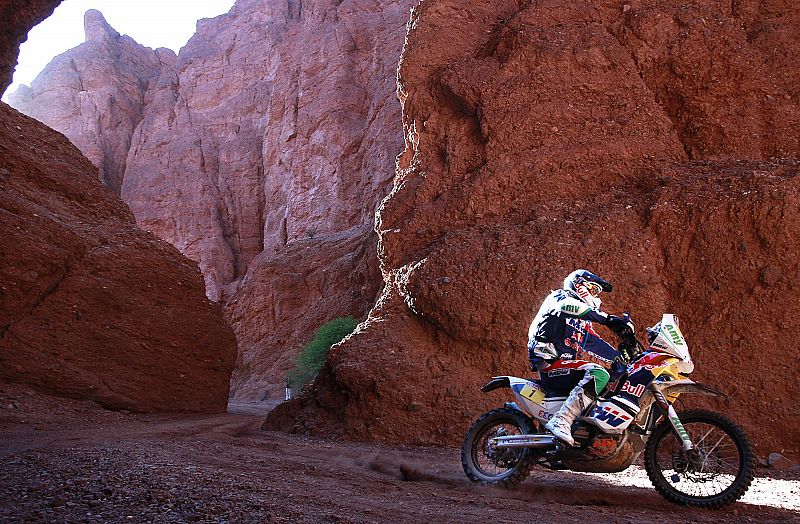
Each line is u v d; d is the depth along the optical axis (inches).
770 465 303.1
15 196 628.4
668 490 216.1
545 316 247.1
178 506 160.9
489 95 476.4
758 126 426.6
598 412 226.4
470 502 208.4
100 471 197.6
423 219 467.2
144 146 2556.6
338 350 434.0
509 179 449.7
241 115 2551.7
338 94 2203.5
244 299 1968.5
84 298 617.0
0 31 638.5
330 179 2129.7
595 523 182.4
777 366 330.0
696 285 362.9
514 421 254.4
